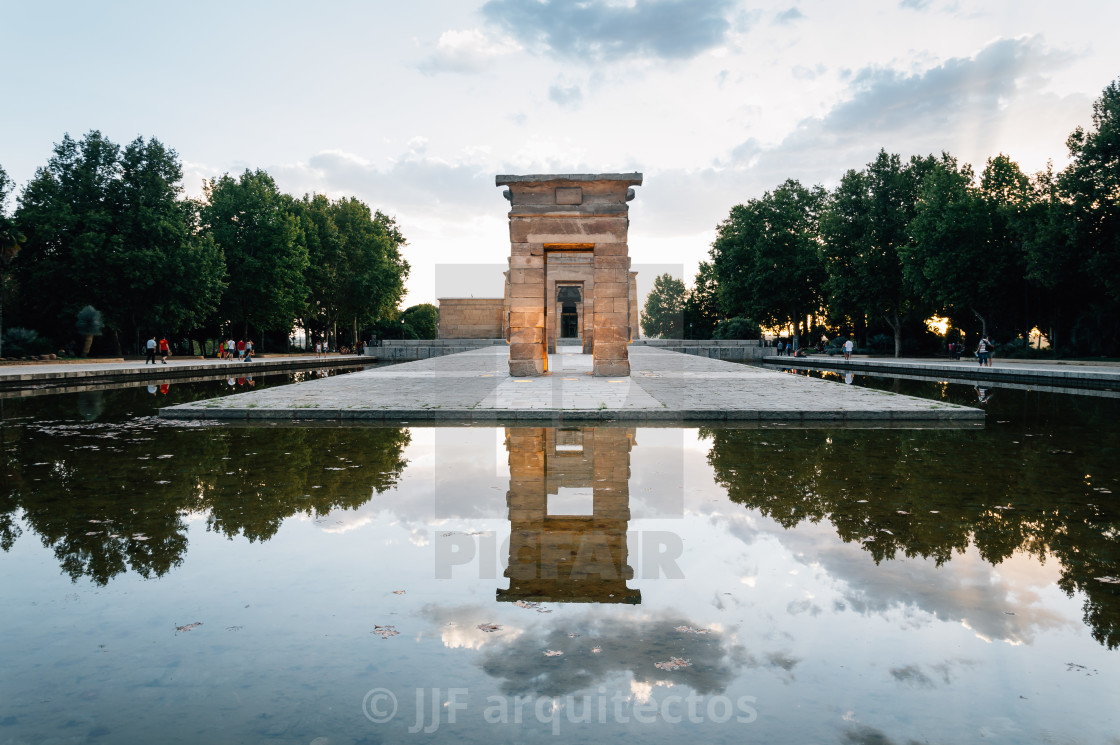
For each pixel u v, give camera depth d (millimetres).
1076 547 4633
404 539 4816
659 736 2449
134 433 10305
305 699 2740
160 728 2551
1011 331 42812
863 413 11305
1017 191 39500
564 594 3820
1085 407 14367
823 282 52156
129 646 3217
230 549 4613
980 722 2578
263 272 49312
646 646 3189
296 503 5852
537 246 19594
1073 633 3336
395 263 67438
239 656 3111
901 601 3723
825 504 5777
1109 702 2721
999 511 5562
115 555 4512
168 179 43406
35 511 5637
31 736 2498
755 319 55312
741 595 3803
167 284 40594
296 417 11672
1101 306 35625
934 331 51750
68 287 39281
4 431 10609
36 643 3254
